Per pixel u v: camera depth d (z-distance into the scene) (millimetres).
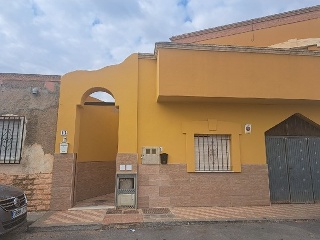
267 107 8867
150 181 8055
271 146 8938
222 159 8539
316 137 9195
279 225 6422
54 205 7691
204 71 7879
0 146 7980
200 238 5500
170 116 8430
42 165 7926
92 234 5828
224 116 8617
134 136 8156
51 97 8312
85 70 8469
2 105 8133
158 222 6422
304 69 8227
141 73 8578
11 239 5531
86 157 9461
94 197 9734
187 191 8117
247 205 8227
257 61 8102
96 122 10273
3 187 5770
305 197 8750
